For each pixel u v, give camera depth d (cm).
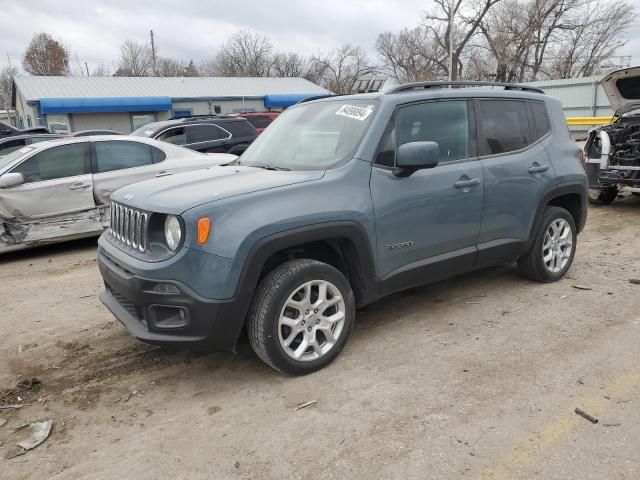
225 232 318
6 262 706
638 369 350
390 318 451
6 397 348
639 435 282
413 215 394
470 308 467
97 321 476
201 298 316
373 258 377
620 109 928
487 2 4028
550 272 514
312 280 349
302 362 352
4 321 486
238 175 382
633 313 442
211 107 3441
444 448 278
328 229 348
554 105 520
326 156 391
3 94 6669
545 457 268
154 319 328
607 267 572
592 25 4156
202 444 291
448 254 426
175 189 355
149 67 6800
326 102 453
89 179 725
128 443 295
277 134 460
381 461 270
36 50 6278
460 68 4462
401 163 367
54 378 372
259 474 265
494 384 338
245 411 321
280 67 6181
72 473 272
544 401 317
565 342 394
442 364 368
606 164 851
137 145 773
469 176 426
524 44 3928
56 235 711
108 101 3005
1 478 270
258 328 336
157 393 347
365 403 323
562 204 547
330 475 262
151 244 335
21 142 995
